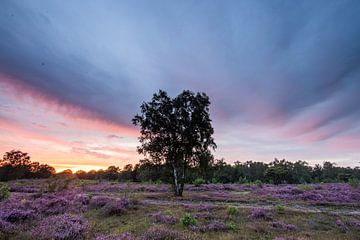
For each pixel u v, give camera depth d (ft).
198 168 111.65
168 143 106.42
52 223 40.47
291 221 50.34
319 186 135.44
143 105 113.91
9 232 36.09
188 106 112.16
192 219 44.55
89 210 58.03
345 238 39.40
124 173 297.12
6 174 320.91
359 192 104.12
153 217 49.29
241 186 150.71
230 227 42.88
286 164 295.89
